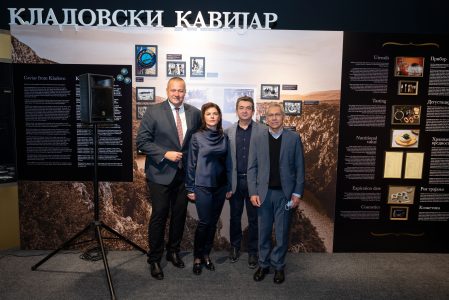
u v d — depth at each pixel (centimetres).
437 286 271
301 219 333
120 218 331
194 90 320
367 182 330
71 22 315
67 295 250
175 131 276
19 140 322
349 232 336
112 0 329
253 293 256
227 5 333
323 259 321
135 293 254
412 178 331
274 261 270
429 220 337
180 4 330
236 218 306
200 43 316
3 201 327
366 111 323
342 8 338
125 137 322
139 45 315
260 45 318
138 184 327
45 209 329
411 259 323
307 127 325
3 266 297
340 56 319
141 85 318
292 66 320
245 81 321
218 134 263
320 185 329
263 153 255
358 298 252
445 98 323
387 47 318
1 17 326
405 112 323
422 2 339
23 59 314
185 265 301
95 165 274
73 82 316
